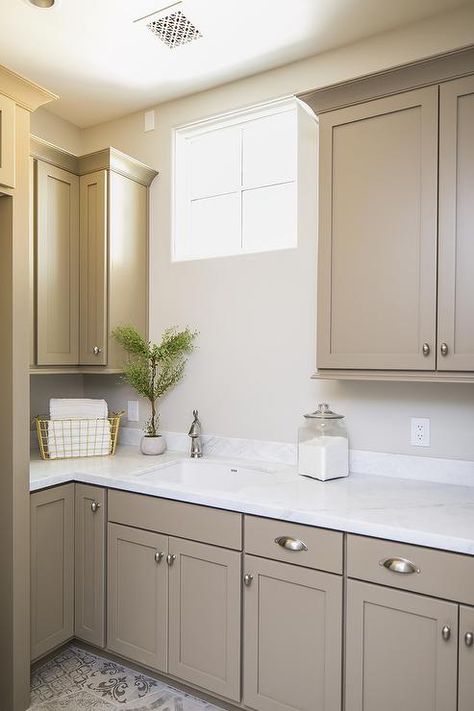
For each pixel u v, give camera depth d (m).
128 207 2.69
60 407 2.57
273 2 1.96
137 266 2.76
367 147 1.89
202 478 2.47
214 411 2.62
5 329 1.92
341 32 2.17
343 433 2.19
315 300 2.34
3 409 1.93
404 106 1.81
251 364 2.51
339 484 2.03
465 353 1.70
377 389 2.19
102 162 2.56
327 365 1.97
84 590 2.24
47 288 2.47
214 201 2.74
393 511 1.68
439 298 1.75
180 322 2.74
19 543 1.93
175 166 2.78
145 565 2.07
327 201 1.97
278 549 1.75
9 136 1.88
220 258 2.61
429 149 1.77
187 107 2.72
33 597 2.07
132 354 2.72
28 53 2.31
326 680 1.66
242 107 2.55
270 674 1.77
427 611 1.48
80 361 2.64
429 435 2.08
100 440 2.60
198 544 1.93
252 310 2.51
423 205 1.78
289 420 2.41
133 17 2.05
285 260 2.42
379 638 1.57
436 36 2.07
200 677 1.92
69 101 2.75
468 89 1.70
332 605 1.64
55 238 2.51
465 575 1.43
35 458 2.54
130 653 2.11
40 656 2.10
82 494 2.25
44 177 2.45
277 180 2.55
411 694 1.51
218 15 2.04
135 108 2.84
